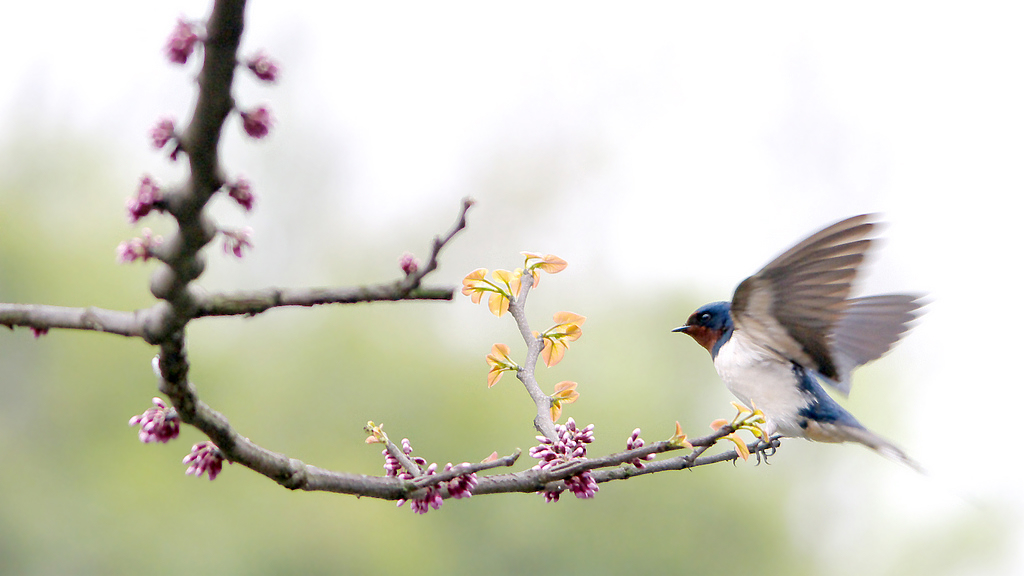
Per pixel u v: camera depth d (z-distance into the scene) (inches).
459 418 725.9
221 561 641.0
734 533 729.6
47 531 650.2
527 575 690.8
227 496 665.0
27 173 762.8
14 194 748.6
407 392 736.3
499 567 688.4
